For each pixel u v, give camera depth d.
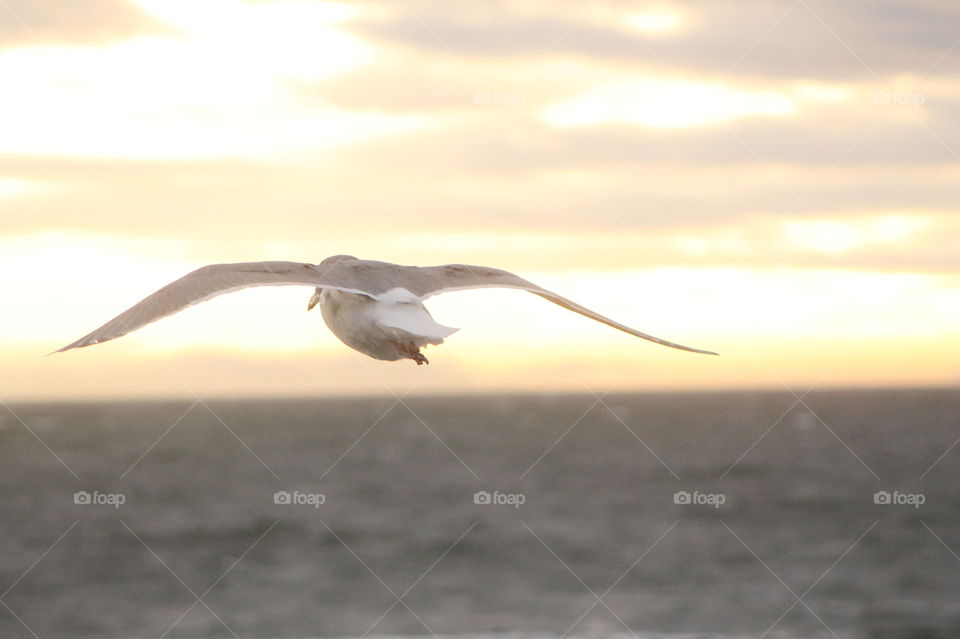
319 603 37.91
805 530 54.03
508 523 58.03
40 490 79.25
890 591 38.38
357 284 6.91
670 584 40.12
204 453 116.38
